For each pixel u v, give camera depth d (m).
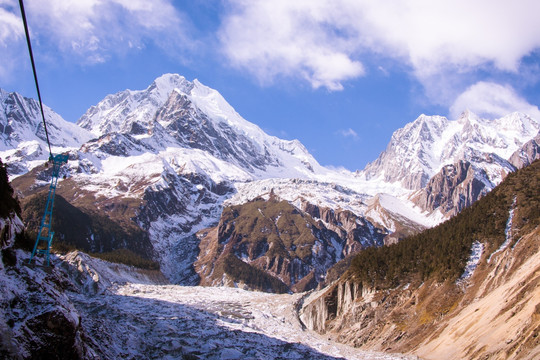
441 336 105.75
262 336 120.38
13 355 58.78
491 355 86.50
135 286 182.12
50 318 65.38
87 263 170.00
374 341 120.31
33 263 88.50
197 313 142.50
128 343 91.00
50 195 90.38
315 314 146.50
